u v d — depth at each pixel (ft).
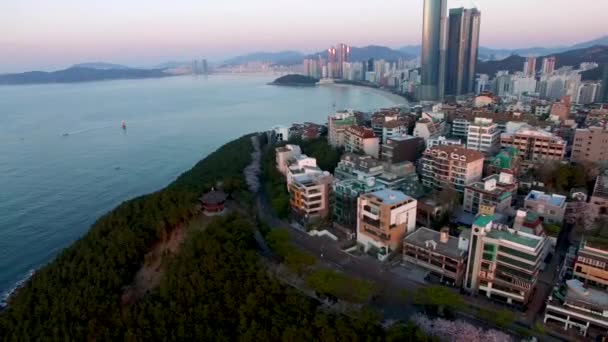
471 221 447.01
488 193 450.71
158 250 421.18
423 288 334.24
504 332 286.46
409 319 296.51
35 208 651.66
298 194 485.97
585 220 422.41
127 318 318.45
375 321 288.10
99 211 643.04
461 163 516.32
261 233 440.45
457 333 275.39
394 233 393.91
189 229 427.74
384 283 350.43
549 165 534.78
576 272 312.09
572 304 283.38
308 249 415.64
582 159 577.84
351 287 327.88
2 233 570.05
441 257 352.90
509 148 603.26
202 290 326.85
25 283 412.36
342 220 465.88
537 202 431.84
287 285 333.42
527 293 309.83
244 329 293.23
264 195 582.76
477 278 332.80
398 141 652.89
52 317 331.57
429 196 485.56
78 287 355.56
